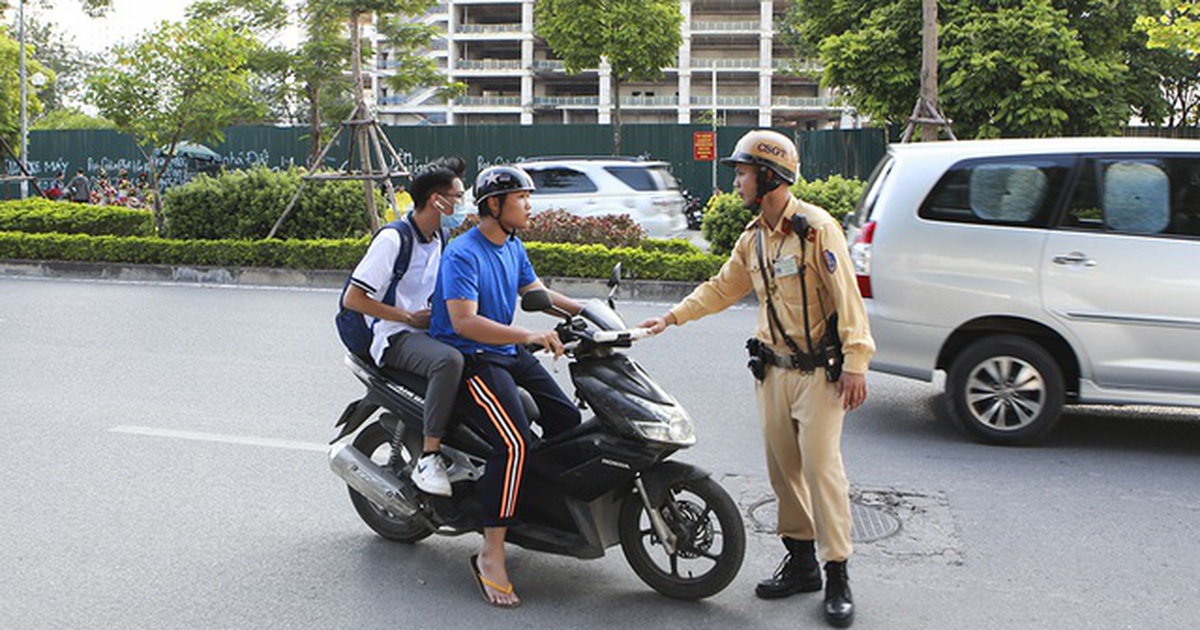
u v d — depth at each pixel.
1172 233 6.44
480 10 81.44
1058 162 6.61
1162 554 4.87
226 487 5.81
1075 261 6.51
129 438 6.75
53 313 11.91
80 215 17.25
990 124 21.36
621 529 4.38
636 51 37.84
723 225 14.18
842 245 4.06
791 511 4.37
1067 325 6.54
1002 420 6.68
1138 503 5.57
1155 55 25.14
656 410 4.11
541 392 4.55
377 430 4.96
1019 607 4.30
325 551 4.91
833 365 4.09
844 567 4.18
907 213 6.80
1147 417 7.48
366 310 4.54
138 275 15.71
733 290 4.45
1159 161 6.49
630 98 78.75
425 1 16.83
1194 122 31.42
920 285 6.77
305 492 5.74
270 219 15.93
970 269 6.68
